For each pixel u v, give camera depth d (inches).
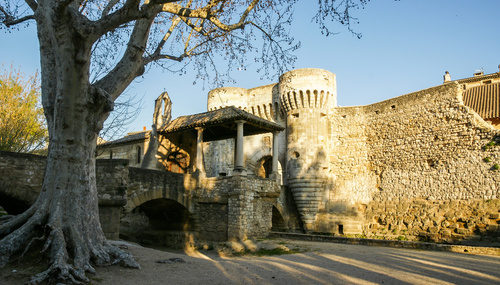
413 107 1187.3
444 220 1015.6
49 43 409.1
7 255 330.3
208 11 471.5
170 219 1090.7
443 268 436.1
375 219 1204.5
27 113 921.5
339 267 447.8
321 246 751.7
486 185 960.9
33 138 915.4
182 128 1037.8
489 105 1195.9
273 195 1014.4
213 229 952.3
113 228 670.5
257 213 960.9
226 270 410.6
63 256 327.6
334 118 1386.6
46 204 366.6
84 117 386.9
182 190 965.8
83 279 314.7
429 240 1029.8
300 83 1364.4
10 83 920.9
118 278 339.0
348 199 1278.3
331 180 1330.0
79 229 369.1
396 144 1211.2
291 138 1373.0
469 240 940.0
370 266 455.8
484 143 992.9
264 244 811.4
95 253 367.2
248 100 1616.6
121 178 684.1
